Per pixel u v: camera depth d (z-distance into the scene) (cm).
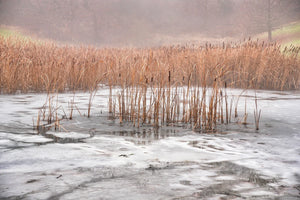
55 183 286
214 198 258
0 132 473
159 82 604
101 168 327
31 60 1031
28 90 1001
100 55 1322
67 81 1065
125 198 257
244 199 257
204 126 536
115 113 639
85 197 258
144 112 565
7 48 1097
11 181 289
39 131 486
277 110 688
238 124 558
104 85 1197
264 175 312
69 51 1383
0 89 959
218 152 390
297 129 520
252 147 414
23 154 370
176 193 267
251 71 1155
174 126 541
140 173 313
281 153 388
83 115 617
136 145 418
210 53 1151
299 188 281
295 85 1162
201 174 312
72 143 423
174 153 383
